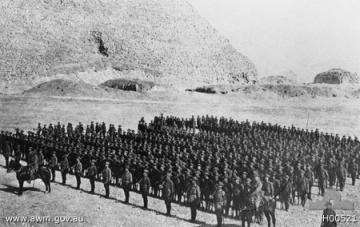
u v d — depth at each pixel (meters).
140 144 30.52
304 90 91.00
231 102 81.06
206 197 22.30
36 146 31.05
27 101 62.81
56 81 81.94
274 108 70.38
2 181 26.55
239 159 26.00
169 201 21.23
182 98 81.44
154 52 144.12
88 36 141.50
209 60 154.88
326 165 26.89
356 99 85.12
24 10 147.38
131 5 165.50
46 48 132.38
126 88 89.75
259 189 20.31
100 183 27.28
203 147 31.11
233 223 20.56
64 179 26.42
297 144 32.56
